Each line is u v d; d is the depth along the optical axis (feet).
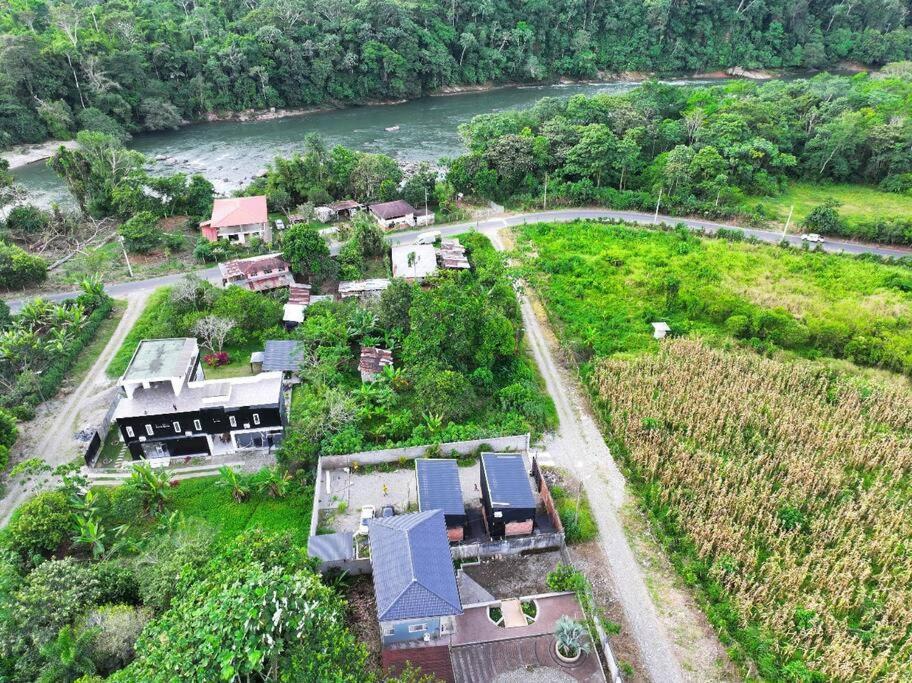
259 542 157.69
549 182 441.27
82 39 587.27
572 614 168.25
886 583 176.35
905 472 218.79
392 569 161.07
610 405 244.22
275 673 119.24
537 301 323.16
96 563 173.78
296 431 218.38
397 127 634.84
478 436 224.33
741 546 182.91
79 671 136.98
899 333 280.10
